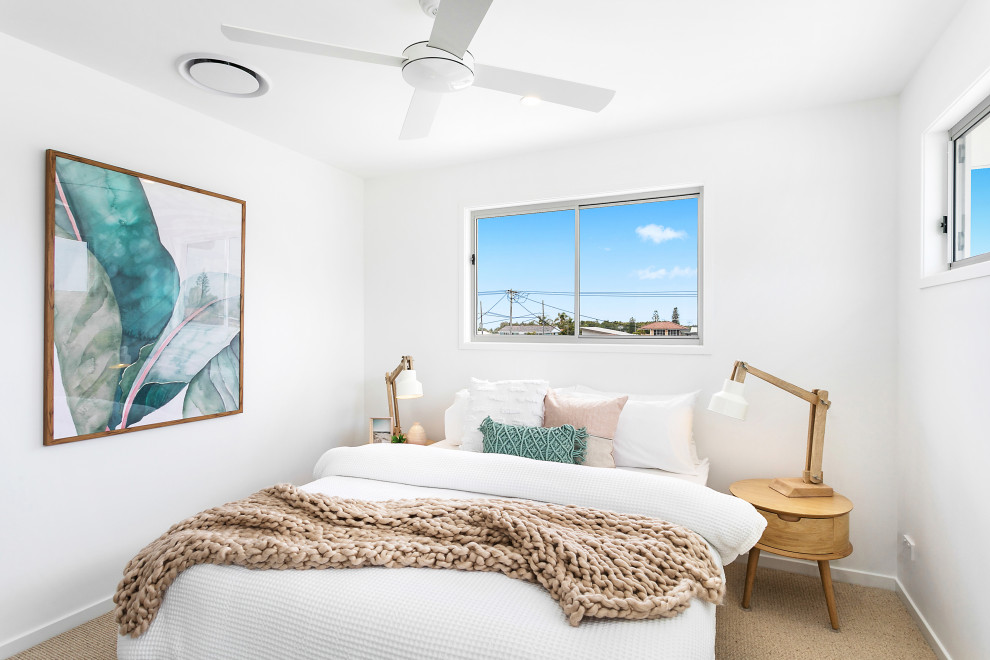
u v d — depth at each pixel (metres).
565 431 2.55
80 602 2.24
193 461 2.71
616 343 3.23
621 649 1.21
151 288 2.48
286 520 1.70
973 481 1.78
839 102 2.63
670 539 1.64
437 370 3.66
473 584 1.45
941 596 2.04
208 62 2.20
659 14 1.88
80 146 2.23
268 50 2.11
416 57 1.58
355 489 2.16
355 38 2.03
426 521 1.71
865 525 2.62
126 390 2.38
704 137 2.92
